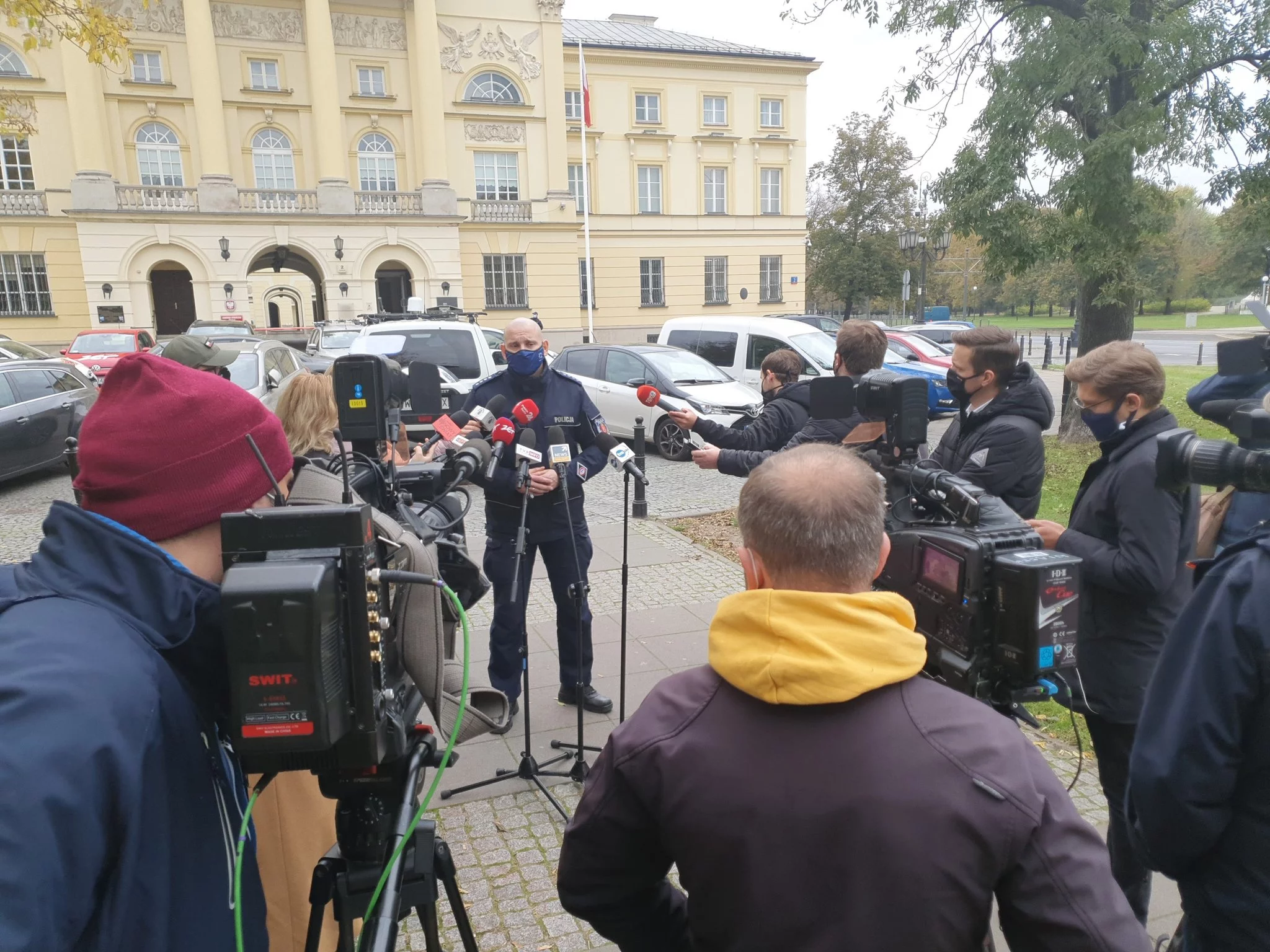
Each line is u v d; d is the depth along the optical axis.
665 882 1.32
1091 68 8.39
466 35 27.89
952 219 9.63
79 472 1.16
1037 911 0.98
